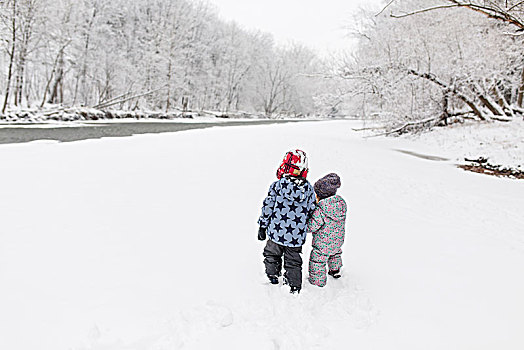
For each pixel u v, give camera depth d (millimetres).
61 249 3879
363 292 3445
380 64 20375
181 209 5449
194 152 10383
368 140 20188
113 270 3498
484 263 4305
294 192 3275
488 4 12453
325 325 2873
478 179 10680
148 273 3482
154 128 26391
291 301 3125
